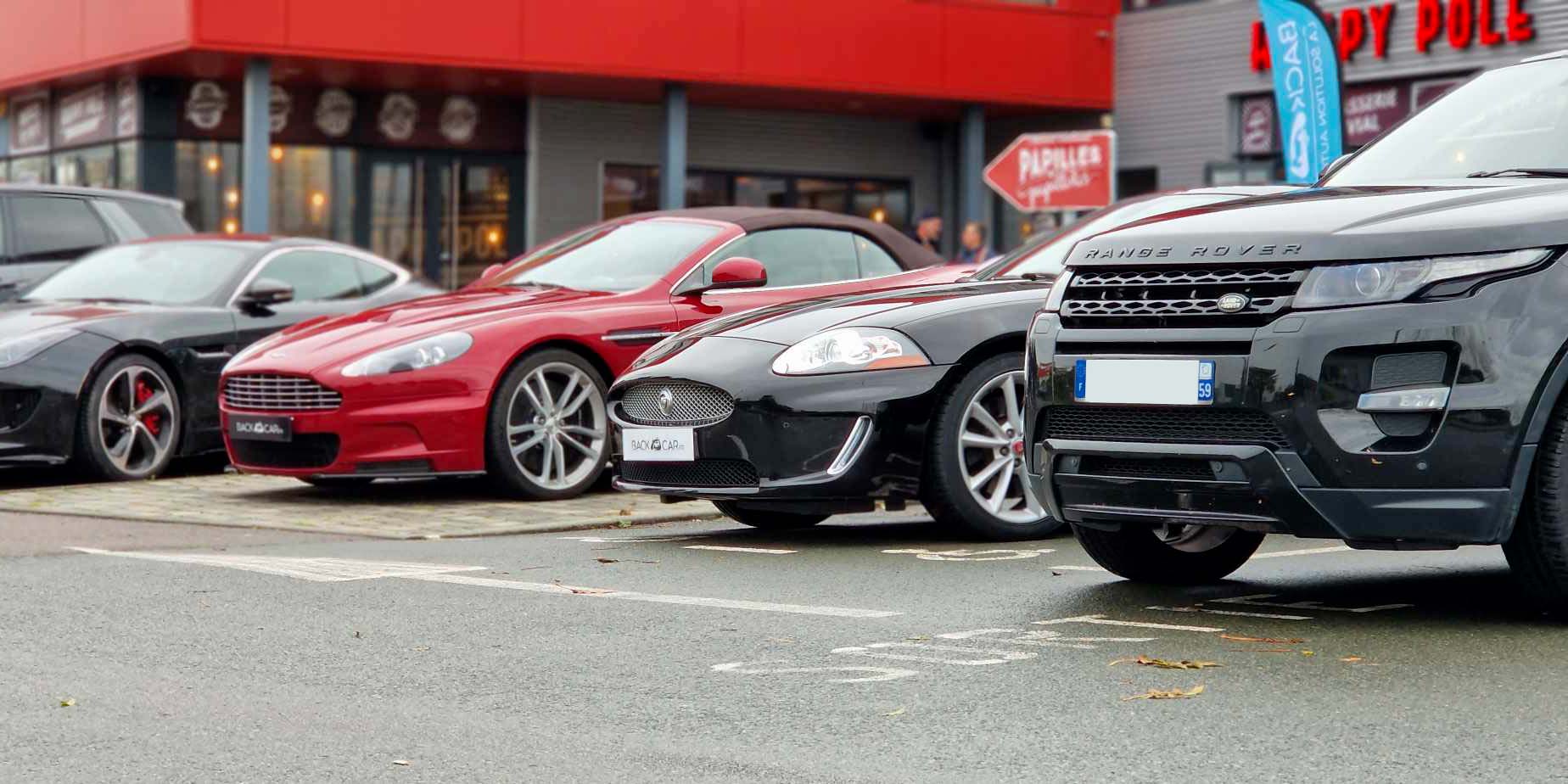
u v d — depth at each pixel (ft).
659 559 20.52
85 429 31.60
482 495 28.86
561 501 27.84
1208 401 15.02
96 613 16.76
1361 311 14.51
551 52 63.16
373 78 65.26
